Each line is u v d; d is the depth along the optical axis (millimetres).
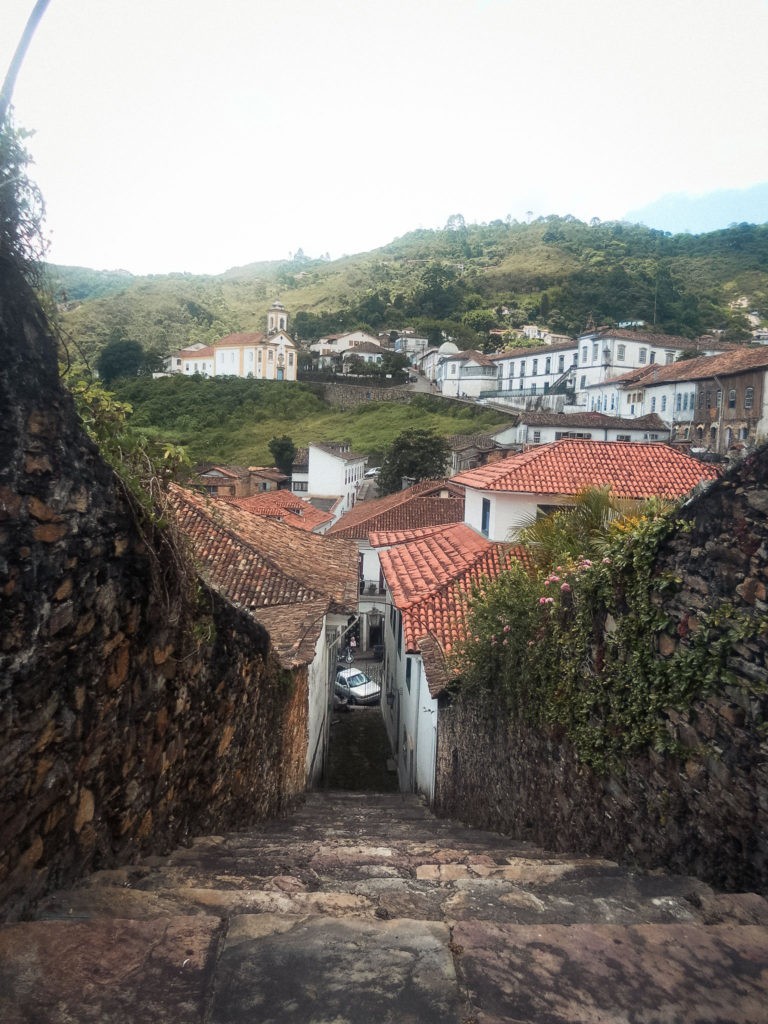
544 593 7246
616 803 5289
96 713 3600
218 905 3393
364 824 8508
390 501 37656
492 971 2719
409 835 7328
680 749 4426
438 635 12844
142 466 4242
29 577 2914
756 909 3504
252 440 67562
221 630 5484
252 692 6629
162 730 4492
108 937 2824
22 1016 2346
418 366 91438
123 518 3740
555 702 6395
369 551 31922
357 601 13141
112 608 3676
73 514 3236
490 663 8367
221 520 14445
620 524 8477
